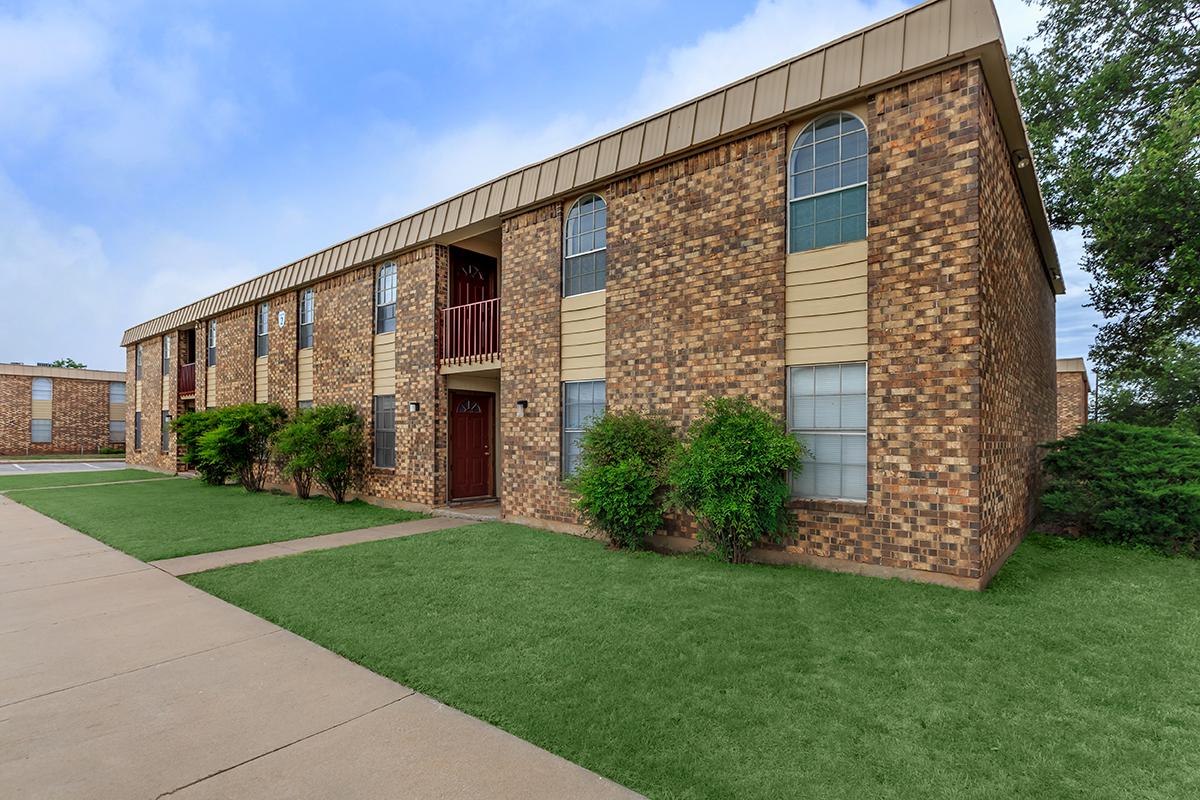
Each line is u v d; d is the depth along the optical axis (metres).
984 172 6.33
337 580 6.71
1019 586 6.20
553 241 10.08
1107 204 14.95
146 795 2.88
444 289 12.50
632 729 3.49
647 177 8.75
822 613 5.45
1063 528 9.38
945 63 6.28
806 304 7.25
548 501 10.01
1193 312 15.03
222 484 17.61
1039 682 4.10
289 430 13.83
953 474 6.14
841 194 7.11
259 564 7.47
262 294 17.20
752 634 4.97
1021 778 3.03
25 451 34.00
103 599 6.12
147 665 4.46
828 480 7.13
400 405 12.88
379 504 13.23
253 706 3.81
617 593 6.14
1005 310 7.38
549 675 4.22
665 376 8.43
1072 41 18.23
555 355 9.97
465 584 6.52
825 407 7.16
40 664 4.49
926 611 5.45
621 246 9.02
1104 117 17.36
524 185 10.45
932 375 6.30
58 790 2.92
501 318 10.94
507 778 3.03
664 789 2.93
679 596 6.02
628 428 8.25
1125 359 17.75
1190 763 3.16
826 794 2.89
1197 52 16.12
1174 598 5.91
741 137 7.79
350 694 3.98
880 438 6.61
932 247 6.33
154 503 13.45
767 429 7.00
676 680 4.13
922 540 6.33
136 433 26.72
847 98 6.94
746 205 7.72
